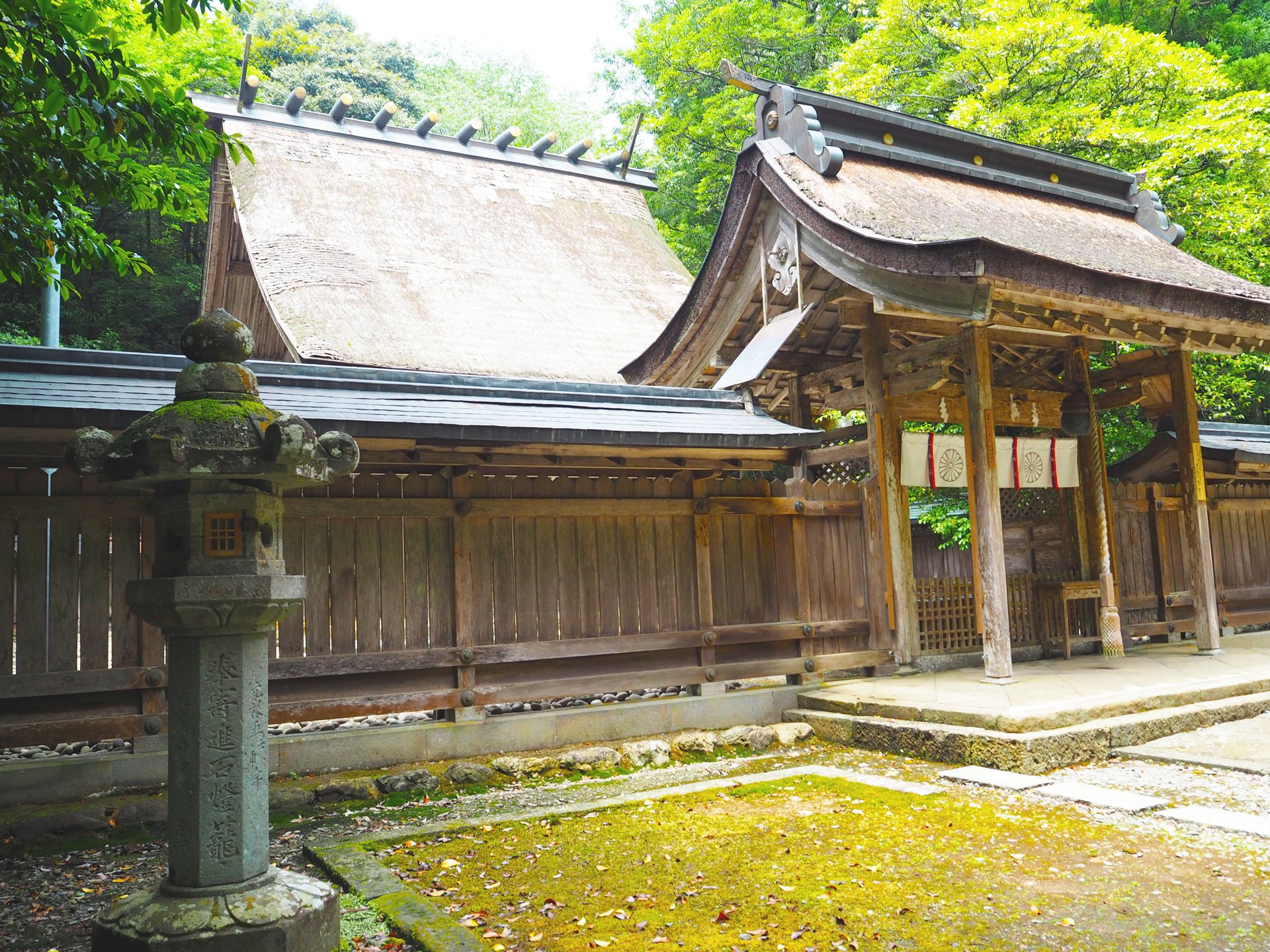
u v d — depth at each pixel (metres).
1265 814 5.18
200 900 3.45
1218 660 9.58
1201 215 14.01
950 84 15.55
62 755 6.57
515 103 35.53
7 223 6.41
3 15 5.02
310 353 11.30
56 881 4.73
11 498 5.86
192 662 3.57
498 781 6.66
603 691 7.75
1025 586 10.44
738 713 8.28
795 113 9.77
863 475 10.64
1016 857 4.59
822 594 9.05
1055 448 10.40
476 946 3.61
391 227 16.08
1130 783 6.05
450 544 7.32
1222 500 12.53
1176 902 3.92
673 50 22.25
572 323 14.88
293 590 3.76
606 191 21.16
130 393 6.33
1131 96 14.39
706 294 10.61
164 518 3.72
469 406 7.49
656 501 8.19
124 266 7.15
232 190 15.48
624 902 4.14
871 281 8.48
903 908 3.95
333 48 30.28
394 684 6.98
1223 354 10.21
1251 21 19.64
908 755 7.11
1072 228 10.41
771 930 3.76
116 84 5.54
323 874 4.72
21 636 5.85
